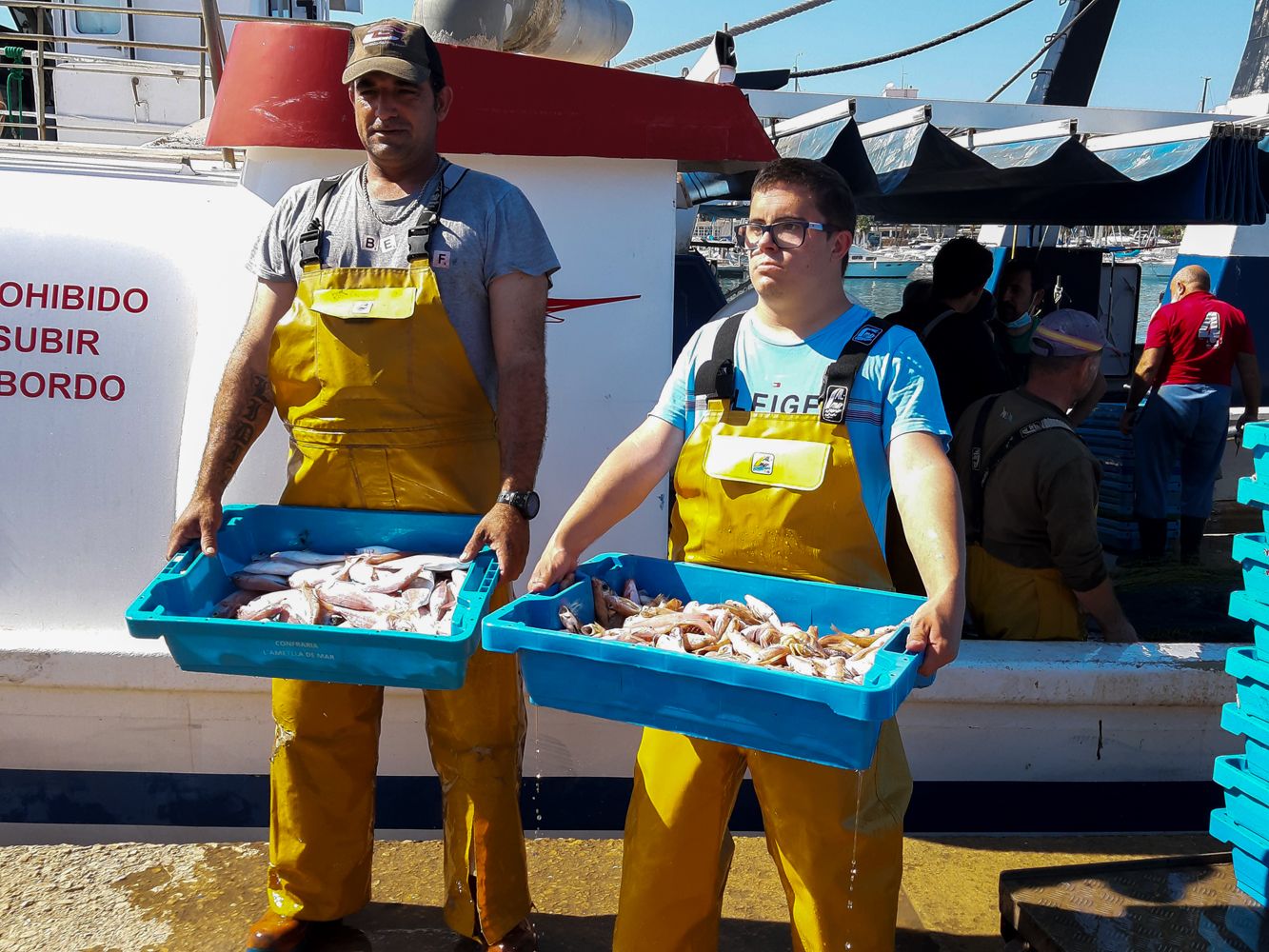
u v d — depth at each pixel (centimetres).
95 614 357
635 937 249
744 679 206
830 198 234
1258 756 286
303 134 338
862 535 245
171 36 731
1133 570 666
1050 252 945
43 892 324
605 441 364
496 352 274
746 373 249
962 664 354
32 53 473
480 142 344
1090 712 361
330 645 238
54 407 355
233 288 350
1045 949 277
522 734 300
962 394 534
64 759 359
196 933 309
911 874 344
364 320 268
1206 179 479
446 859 296
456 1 371
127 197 367
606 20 430
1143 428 702
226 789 363
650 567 263
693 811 245
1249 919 283
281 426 352
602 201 360
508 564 257
